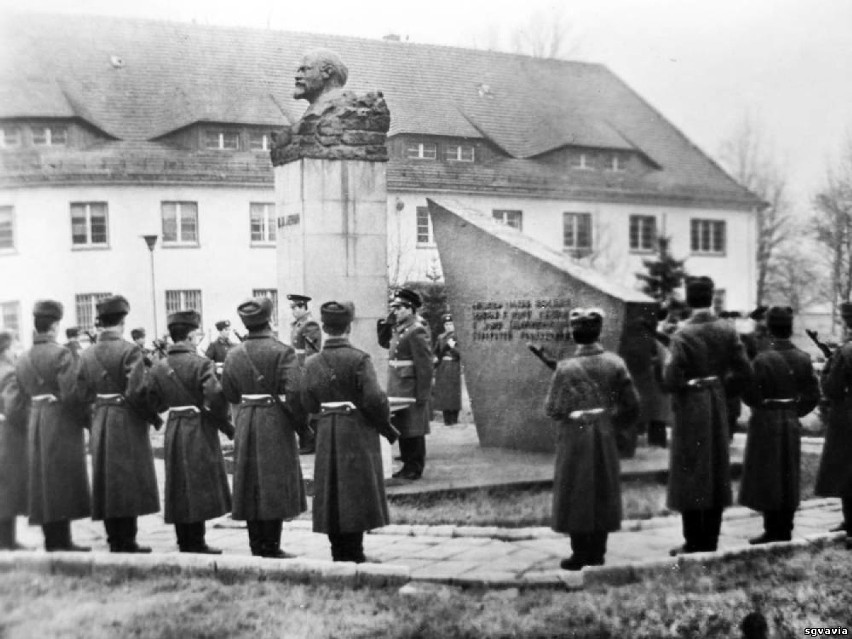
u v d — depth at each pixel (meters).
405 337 9.80
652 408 11.16
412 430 9.60
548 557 7.02
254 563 6.62
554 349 11.14
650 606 5.91
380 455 7.09
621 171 33.31
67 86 29.19
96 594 6.25
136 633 5.54
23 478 7.77
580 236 32.72
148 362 12.05
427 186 29.75
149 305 29.08
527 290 11.41
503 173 31.39
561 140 32.56
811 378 7.62
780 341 7.71
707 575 6.49
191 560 6.74
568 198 32.28
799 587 6.26
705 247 31.89
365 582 6.40
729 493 7.03
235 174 29.52
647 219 33.28
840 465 7.86
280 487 7.12
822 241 20.33
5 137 28.56
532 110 32.97
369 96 12.20
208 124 29.42
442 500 9.02
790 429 7.57
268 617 5.73
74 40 29.95
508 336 11.64
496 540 7.57
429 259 28.81
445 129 30.52
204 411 7.44
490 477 9.61
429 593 6.14
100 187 28.67
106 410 7.41
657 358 10.88
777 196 27.66
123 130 29.23
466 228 12.03
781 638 5.58
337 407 6.88
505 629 5.53
